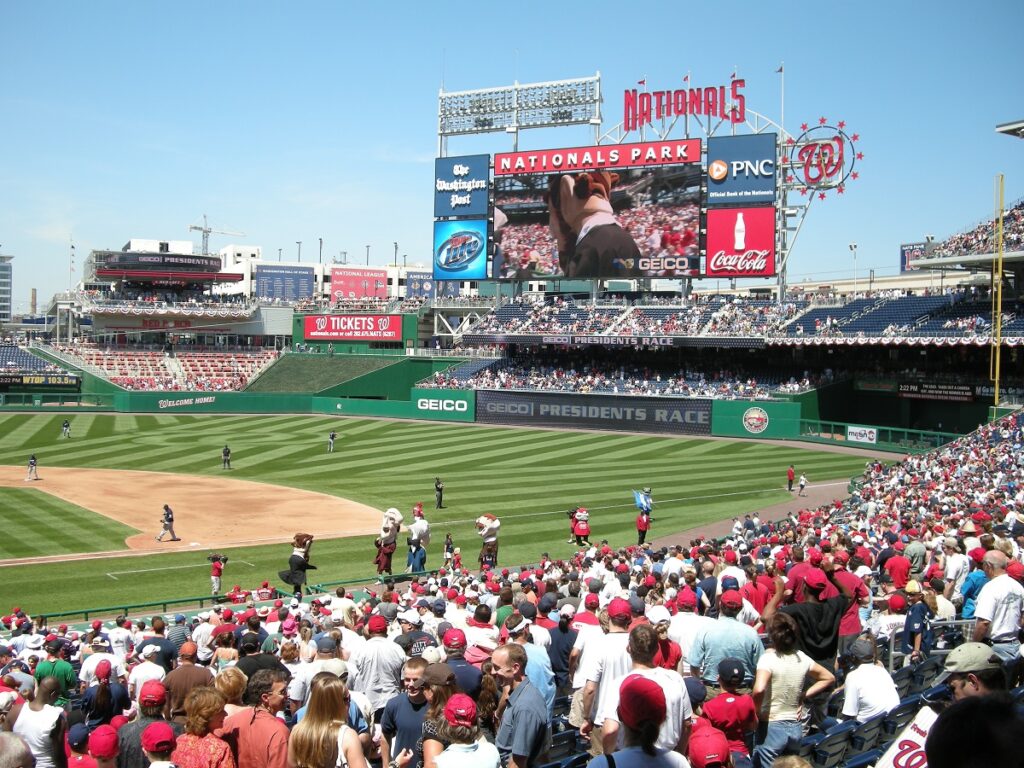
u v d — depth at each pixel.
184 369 102.50
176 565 34.78
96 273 110.50
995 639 11.57
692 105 79.25
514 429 80.31
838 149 76.00
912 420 73.38
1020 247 60.91
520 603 13.48
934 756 4.09
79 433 75.31
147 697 8.97
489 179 85.00
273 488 52.09
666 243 79.06
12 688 12.12
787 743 9.11
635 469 59.12
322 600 23.27
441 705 8.62
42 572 33.22
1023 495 32.38
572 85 87.12
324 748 7.28
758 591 14.93
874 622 14.08
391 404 90.00
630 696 6.80
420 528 32.44
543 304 91.81
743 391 75.69
